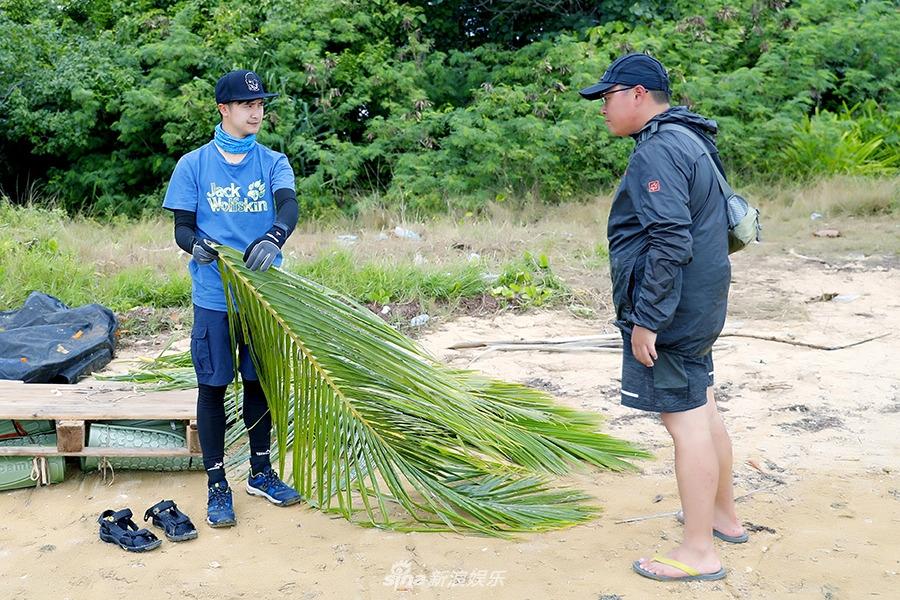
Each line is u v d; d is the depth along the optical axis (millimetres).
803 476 4344
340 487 4000
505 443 4312
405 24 15086
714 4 14805
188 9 14672
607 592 3365
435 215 12289
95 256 8789
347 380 3875
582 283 8109
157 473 4516
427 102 13594
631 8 14508
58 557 3709
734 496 4141
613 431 5020
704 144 3400
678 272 3199
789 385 5605
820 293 7812
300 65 14352
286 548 3770
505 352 6418
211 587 3461
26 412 4262
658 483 4367
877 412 5156
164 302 7539
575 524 3934
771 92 13938
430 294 7629
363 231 11375
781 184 12773
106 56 14273
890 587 3348
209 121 13656
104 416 4309
